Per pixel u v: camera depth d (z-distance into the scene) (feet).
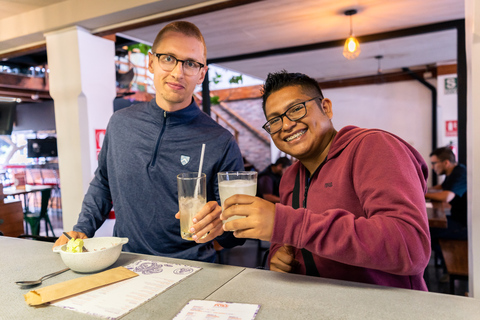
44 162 28.25
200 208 3.23
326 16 12.07
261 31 13.55
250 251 14.24
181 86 4.74
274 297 2.77
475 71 5.29
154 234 4.89
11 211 14.38
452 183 10.93
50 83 11.35
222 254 13.83
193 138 5.06
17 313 2.59
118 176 5.21
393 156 3.01
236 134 30.30
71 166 11.27
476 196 5.29
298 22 12.60
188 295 2.86
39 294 2.78
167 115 5.04
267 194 13.42
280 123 3.69
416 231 2.69
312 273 3.76
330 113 3.96
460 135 12.49
